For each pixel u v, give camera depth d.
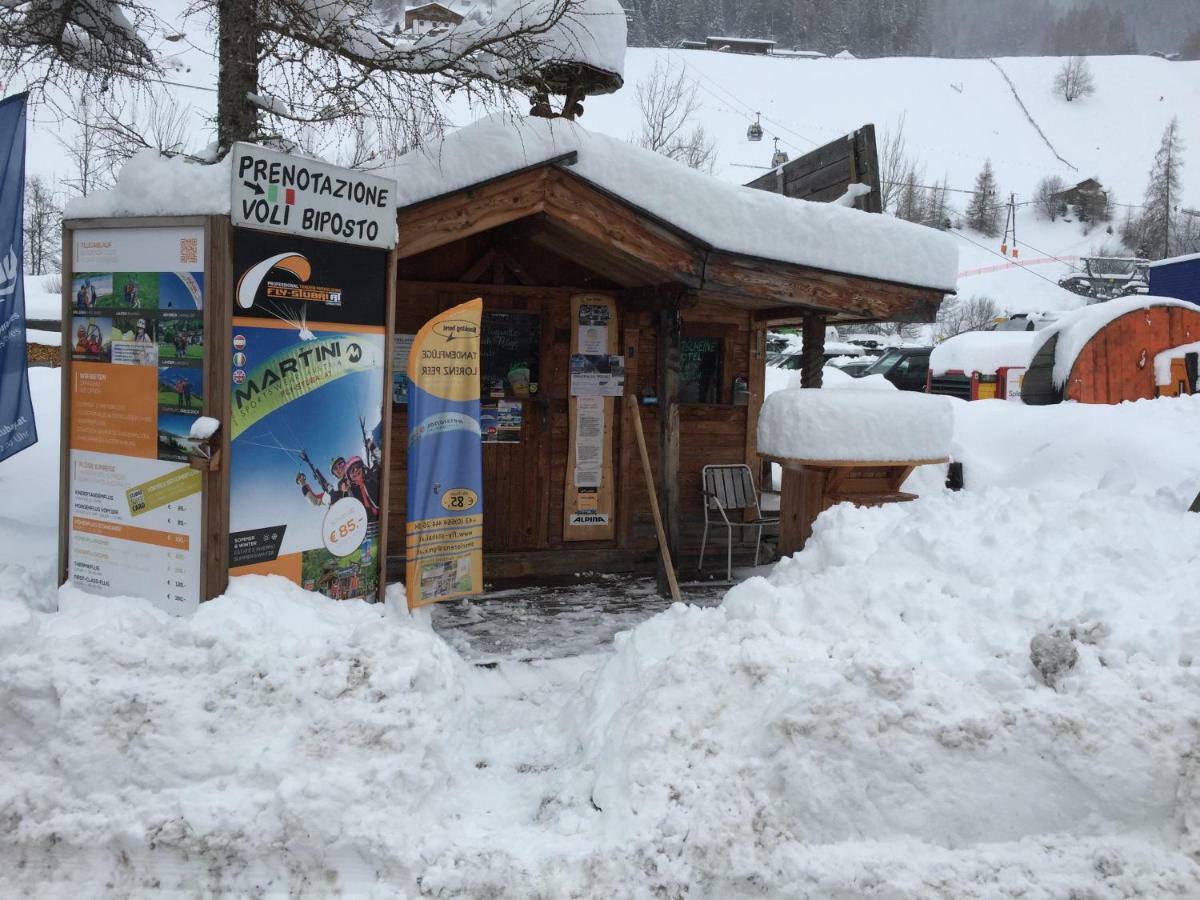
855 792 3.52
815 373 7.27
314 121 5.52
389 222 4.73
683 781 3.57
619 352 7.59
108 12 5.75
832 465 6.78
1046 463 8.07
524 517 7.46
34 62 5.66
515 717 4.68
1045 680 3.72
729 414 8.24
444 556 5.32
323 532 4.61
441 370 5.25
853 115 97.06
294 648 3.80
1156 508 4.81
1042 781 3.52
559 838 3.50
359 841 3.33
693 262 6.20
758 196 6.33
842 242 6.57
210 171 4.18
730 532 7.42
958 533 4.73
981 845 3.47
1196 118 101.94
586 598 6.83
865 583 4.39
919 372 16.81
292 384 4.41
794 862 3.34
